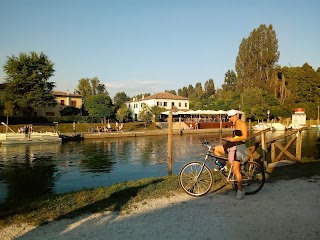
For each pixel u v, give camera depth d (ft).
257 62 261.24
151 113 212.02
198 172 23.21
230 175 22.70
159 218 17.67
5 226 16.99
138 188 25.08
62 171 63.52
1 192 45.62
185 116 237.45
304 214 18.11
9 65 159.43
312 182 26.07
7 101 160.35
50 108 207.51
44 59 170.30
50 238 15.19
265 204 20.01
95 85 322.34
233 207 19.44
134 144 119.96
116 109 216.13
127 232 15.71
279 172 30.27
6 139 113.91
